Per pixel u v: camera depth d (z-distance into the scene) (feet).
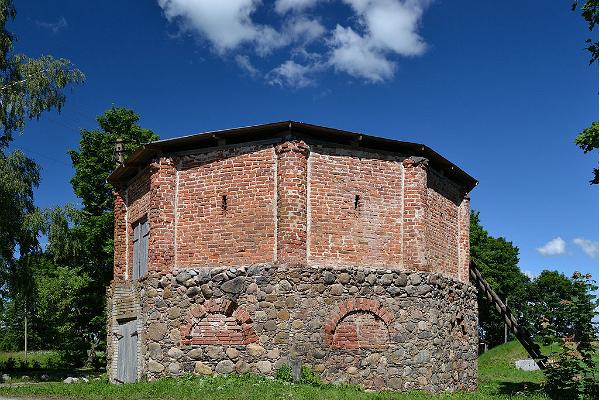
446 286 57.21
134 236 63.31
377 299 51.62
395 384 50.57
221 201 53.21
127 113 108.47
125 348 58.54
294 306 48.44
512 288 170.50
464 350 60.64
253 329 49.11
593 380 49.39
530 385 69.10
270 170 51.65
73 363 113.80
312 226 51.39
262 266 49.88
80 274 107.14
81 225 100.68
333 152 53.31
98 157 104.63
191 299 51.72
